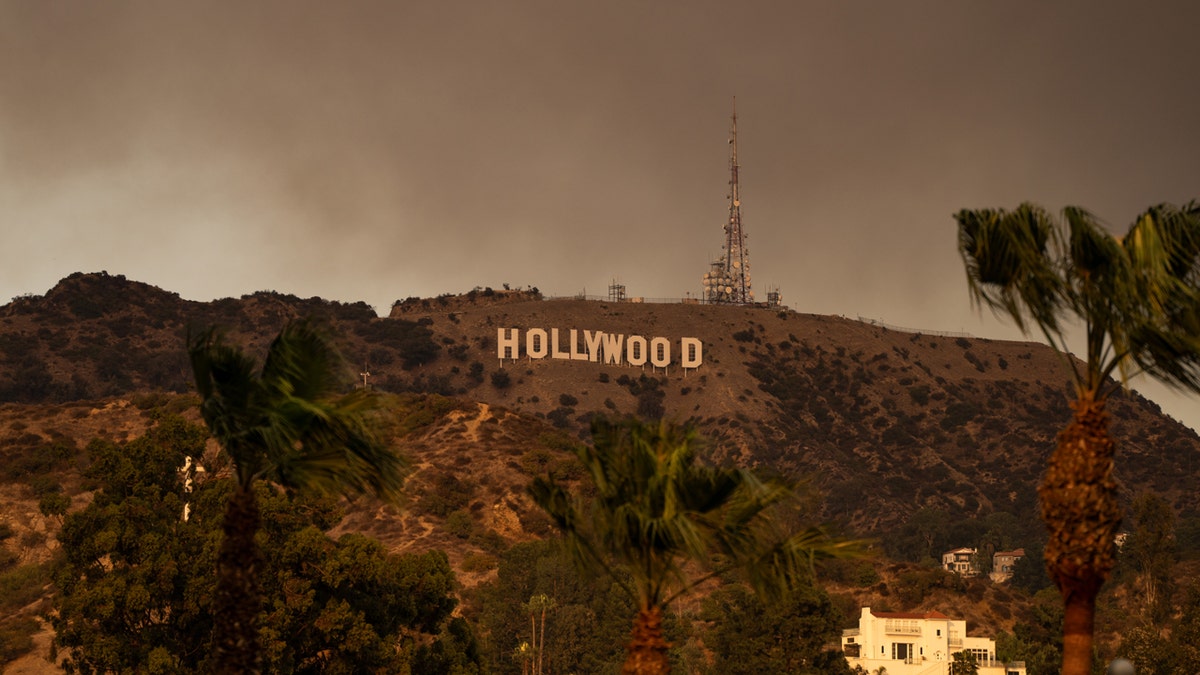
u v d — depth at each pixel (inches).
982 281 811.4
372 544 2252.7
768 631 3284.9
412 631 2598.4
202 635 2038.6
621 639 3836.1
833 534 968.9
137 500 2092.8
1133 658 3326.8
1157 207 783.1
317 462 982.4
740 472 925.8
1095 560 759.1
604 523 966.4
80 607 1985.7
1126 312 759.7
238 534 989.8
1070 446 779.4
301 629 2172.7
